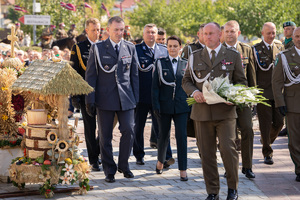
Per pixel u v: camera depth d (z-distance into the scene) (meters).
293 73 6.98
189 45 8.02
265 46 7.96
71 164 5.76
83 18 36.41
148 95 7.71
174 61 6.97
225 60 5.73
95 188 6.25
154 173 7.14
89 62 6.62
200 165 7.70
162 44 8.14
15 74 6.44
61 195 5.86
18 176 5.75
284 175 7.22
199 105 5.63
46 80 5.59
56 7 34.59
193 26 44.22
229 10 41.75
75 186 6.18
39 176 5.66
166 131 6.98
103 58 6.59
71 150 5.80
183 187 6.41
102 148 6.64
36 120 5.88
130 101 6.69
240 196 6.06
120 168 6.82
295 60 7.00
